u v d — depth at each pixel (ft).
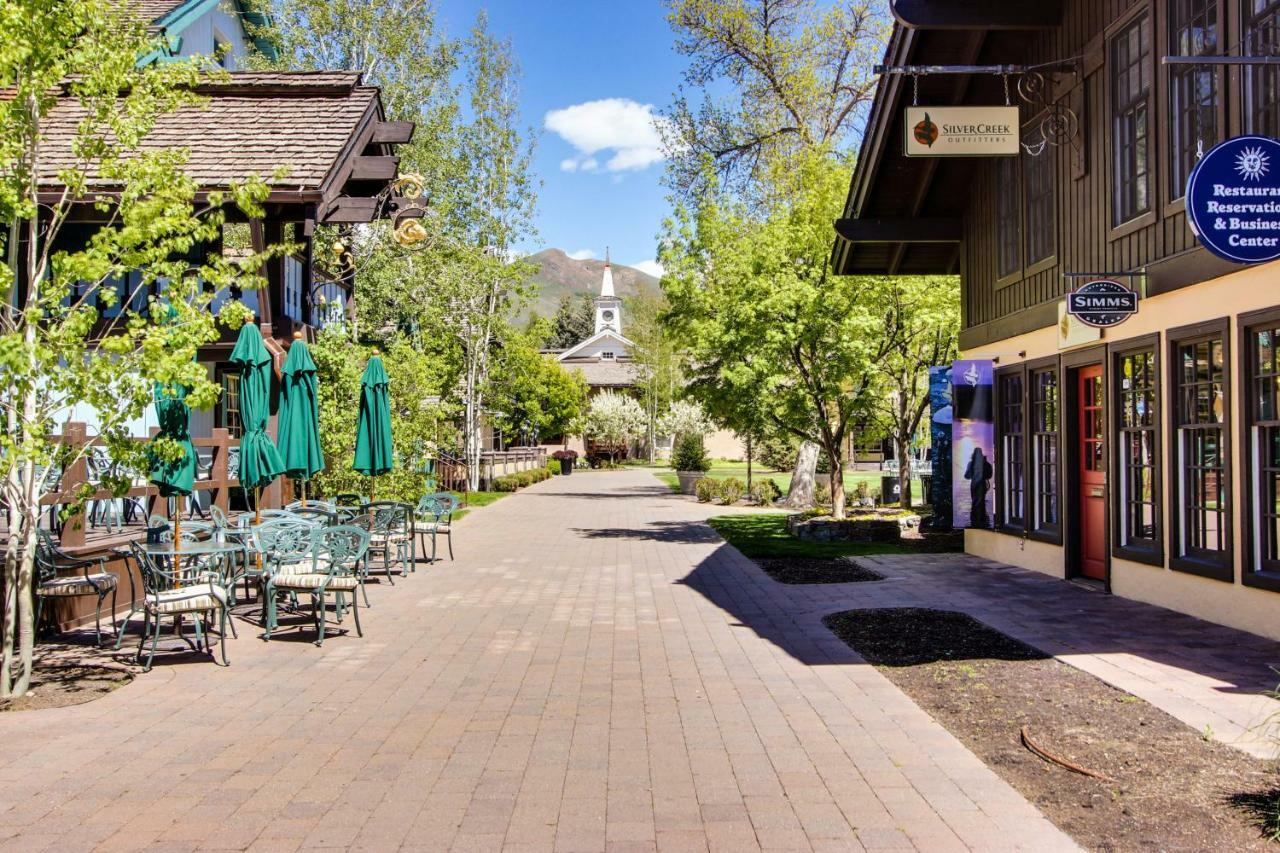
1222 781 15.06
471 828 13.74
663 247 66.28
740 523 66.95
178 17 56.18
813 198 57.93
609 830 13.62
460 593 36.29
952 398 43.80
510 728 18.66
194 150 42.34
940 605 31.58
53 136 41.01
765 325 53.11
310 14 75.51
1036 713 19.02
